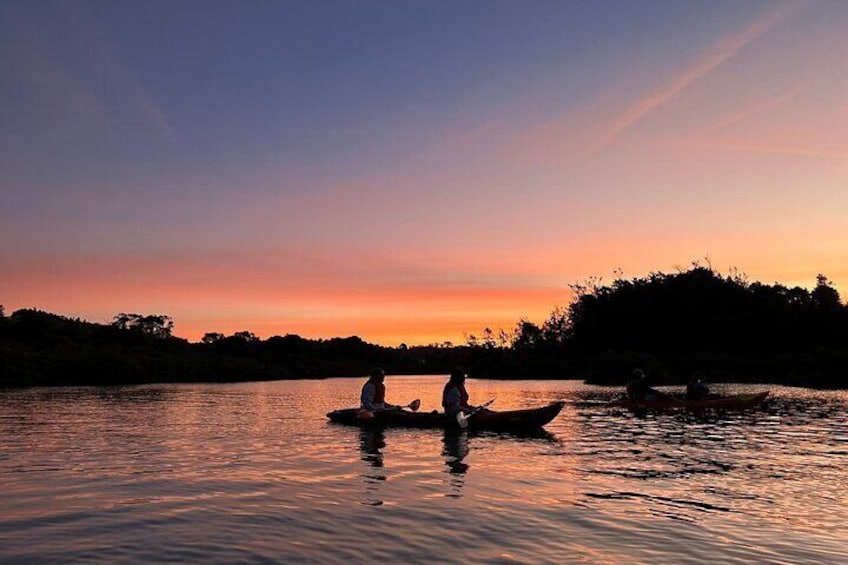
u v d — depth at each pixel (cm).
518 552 676
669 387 4281
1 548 697
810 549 685
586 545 699
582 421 2022
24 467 1209
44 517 829
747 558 657
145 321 8669
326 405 2881
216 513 843
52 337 6675
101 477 1105
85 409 2653
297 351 9019
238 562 648
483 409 1898
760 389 3878
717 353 6322
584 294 8156
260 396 3628
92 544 711
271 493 968
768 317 6388
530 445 1489
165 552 680
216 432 1784
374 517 817
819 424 1897
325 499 923
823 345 6050
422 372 8712
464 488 998
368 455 1348
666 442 1525
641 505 878
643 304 6994
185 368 6362
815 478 1069
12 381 5053
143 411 2542
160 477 1104
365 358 9131
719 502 895
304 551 681
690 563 643
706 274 7194
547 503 892
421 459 1290
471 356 8719
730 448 1417
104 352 6016
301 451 1408
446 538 725
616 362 5009
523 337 8681
